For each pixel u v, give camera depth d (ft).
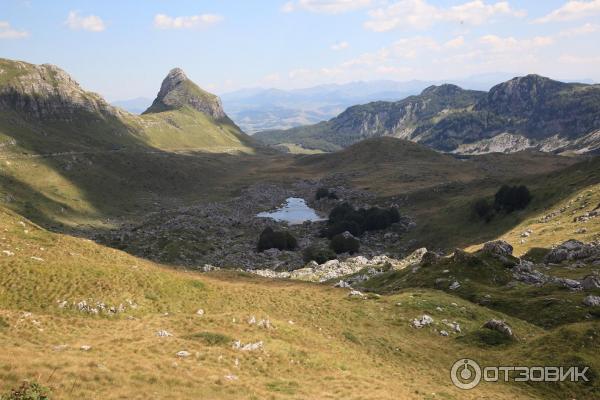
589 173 465.47
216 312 192.24
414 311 213.66
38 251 209.05
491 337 179.42
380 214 581.12
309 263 411.13
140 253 433.48
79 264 199.72
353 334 177.78
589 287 230.07
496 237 424.87
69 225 606.55
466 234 481.05
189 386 97.14
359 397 107.34
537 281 255.50
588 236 313.32
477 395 130.21
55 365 91.25
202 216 647.15
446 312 213.66
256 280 291.38
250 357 126.00
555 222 387.96
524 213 455.22
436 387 133.08
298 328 164.55
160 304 186.80
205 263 424.05
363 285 311.06
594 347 153.07
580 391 135.64
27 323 134.62
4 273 175.83
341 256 461.78
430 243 495.41
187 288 208.85
